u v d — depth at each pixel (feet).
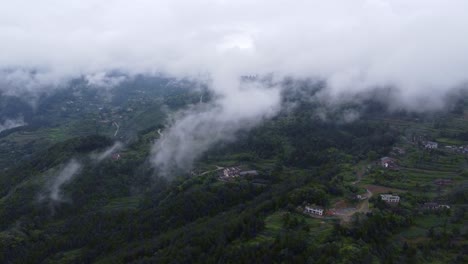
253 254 454.81
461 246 481.46
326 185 645.10
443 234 501.97
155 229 645.10
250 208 616.39
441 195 625.41
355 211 558.56
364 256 440.86
